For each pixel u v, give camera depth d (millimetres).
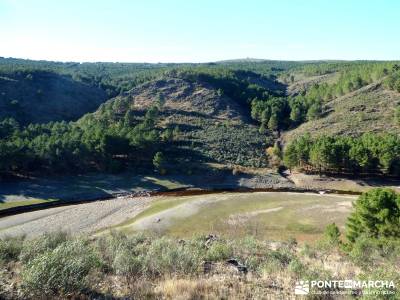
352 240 33031
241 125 134250
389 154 83375
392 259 21125
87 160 93312
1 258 16703
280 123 135625
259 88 179250
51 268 11172
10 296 10773
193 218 58812
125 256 15000
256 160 104188
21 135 99500
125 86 188125
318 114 127125
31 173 87375
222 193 82188
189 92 161625
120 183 86375
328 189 85875
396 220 29938
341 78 169875
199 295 12047
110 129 102625
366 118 115625
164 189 84750
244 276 15055
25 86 156125
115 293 12078
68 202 75750
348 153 87875
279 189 86750
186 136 118312
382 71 147000
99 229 56312
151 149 99938
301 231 51281
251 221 56312
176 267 15062
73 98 166500
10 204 71812
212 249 19703
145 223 56938
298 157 93312
